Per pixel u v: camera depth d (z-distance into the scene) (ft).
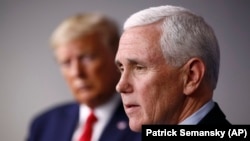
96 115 18.39
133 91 9.53
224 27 20.58
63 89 25.32
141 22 9.38
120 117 18.08
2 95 26.23
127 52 9.39
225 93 19.95
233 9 20.57
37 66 25.81
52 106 25.50
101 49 17.98
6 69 26.21
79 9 24.85
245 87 19.81
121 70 9.93
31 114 25.85
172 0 21.34
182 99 9.42
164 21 9.26
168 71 9.26
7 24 26.21
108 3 23.88
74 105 20.16
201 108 9.52
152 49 9.21
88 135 18.24
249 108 19.70
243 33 20.26
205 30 9.40
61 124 19.58
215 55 9.46
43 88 25.66
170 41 9.16
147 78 9.33
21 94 26.02
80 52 17.89
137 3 22.98
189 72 9.28
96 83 17.98
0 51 26.25
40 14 25.76
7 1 26.18
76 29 17.85
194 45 9.20
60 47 18.24
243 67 19.95
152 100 9.39
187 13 9.43
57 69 25.44
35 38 25.88
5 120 26.14
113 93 18.29
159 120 9.52
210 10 20.90
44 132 19.83
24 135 25.89
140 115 9.55
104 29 18.11
